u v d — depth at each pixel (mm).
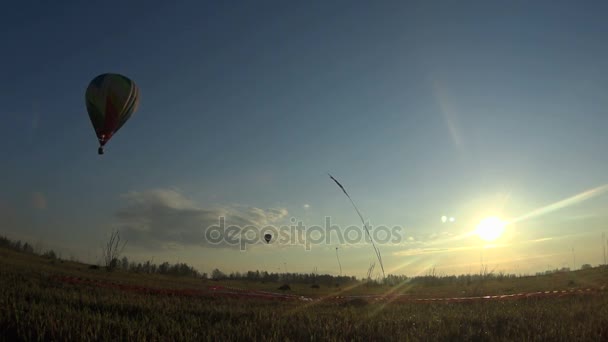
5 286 21234
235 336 12023
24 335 10906
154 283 41281
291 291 46719
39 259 60562
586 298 24203
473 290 41406
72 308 15758
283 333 12383
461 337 12523
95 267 60844
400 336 12438
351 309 19734
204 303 22219
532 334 12625
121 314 16109
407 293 40688
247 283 64750
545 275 58875
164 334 11883
